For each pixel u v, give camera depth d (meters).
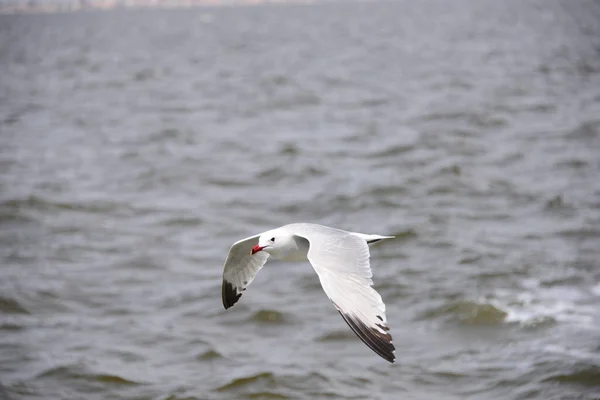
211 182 24.31
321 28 133.75
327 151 28.17
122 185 24.19
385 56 72.00
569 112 34.84
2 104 46.31
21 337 13.46
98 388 11.81
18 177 25.41
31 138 33.47
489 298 14.26
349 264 5.98
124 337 13.46
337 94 45.22
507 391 11.41
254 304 14.59
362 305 5.70
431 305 14.23
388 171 24.53
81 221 20.33
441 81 49.84
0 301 14.67
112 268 16.77
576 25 106.44
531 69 54.09
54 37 136.25
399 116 35.62
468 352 12.56
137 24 198.38
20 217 20.45
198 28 155.50
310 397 11.43
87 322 14.09
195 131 33.91
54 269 16.72
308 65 66.19
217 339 13.33
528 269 15.71
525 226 18.78
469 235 18.17
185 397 11.44
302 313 14.25
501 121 32.75
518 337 12.91
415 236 18.12
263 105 41.91
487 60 62.69
